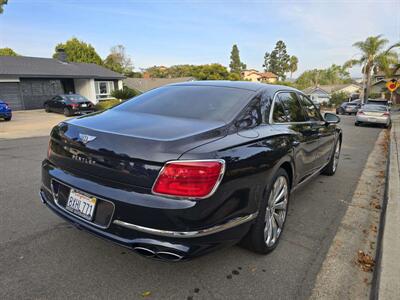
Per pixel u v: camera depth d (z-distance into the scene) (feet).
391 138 34.94
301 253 10.03
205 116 9.24
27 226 11.10
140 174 7.07
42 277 8.29
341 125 57.62
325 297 8.01
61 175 8.61
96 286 8.02
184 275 8.60
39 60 90.07
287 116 11.71
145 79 151.02
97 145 7.75
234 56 296.51
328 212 13.51
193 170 6.83
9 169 18.62
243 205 8.09
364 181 18.38
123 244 7.30
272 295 7.98
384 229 10.81
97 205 7.71
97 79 93.97
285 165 10.57
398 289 7.71
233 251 9.93
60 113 65.00
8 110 51.29
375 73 115.96
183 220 6.83
